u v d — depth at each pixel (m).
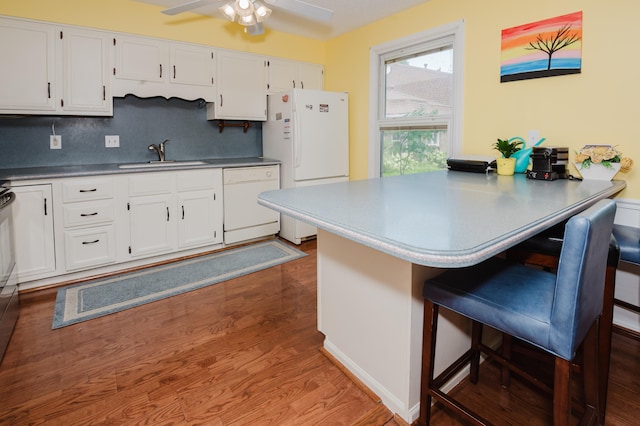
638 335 2.14
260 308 2.50
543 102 2.50
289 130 3.85
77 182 2.83
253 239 3.99
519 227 1.06
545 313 1.07
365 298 1.64
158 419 1.51
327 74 4.48
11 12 2.71
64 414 1.53
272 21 3.76
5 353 1.97
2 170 2.93
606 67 2.20
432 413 1.54
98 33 3.05
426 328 1.38
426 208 1.35
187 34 3.50
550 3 2.41
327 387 1.71
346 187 1.92
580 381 1.75
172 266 3.26
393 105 3.76
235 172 3.71
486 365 1.87
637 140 2.12
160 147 3.69
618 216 2.21
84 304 2.54
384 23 3.64
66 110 2.97
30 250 2.69
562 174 2.28
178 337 2.14
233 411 1.56
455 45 3.02
